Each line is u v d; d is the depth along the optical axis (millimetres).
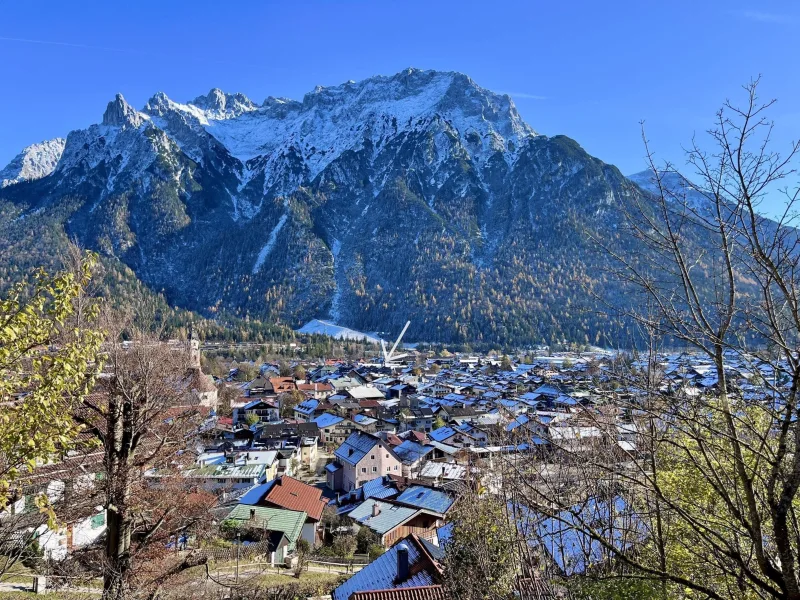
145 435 15102
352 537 32594
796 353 4215
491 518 10586
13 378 8055
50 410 8367
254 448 56625
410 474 49188
